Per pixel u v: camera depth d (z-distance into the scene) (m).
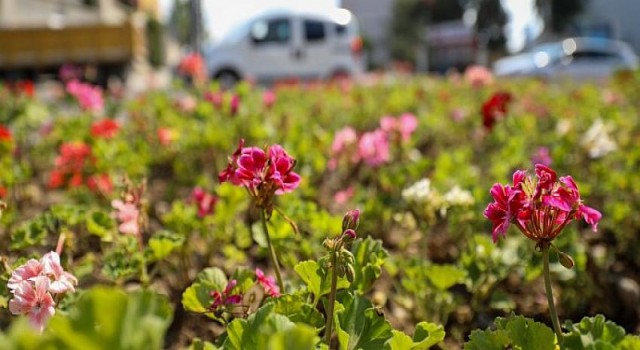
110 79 18.00
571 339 1.59
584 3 41.81
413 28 49.62
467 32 38.50
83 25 17.75
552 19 42.81
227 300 1.90
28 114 5.86
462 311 2.83
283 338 0.82
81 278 2.71
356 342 1.53
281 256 2.50
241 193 3.10
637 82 11.22
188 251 3.04
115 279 2.43
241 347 1.32
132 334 0.75
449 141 6.94
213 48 17.47
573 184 1.58
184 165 4.85
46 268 1.72
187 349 2.50
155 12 41.81
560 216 1.60
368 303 1.60
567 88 13.07
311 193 3.91
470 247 2.98
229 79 17.31
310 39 17.58
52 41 17.67
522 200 1.58
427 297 2.65
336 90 10.46
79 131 5.37
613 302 3.13
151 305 0.78
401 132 4.98
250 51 17.31
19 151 5.45
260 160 1.90
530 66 20.00
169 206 4.32
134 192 2.65
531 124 6.62
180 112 6.64
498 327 1.67
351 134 4.71
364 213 3.52
